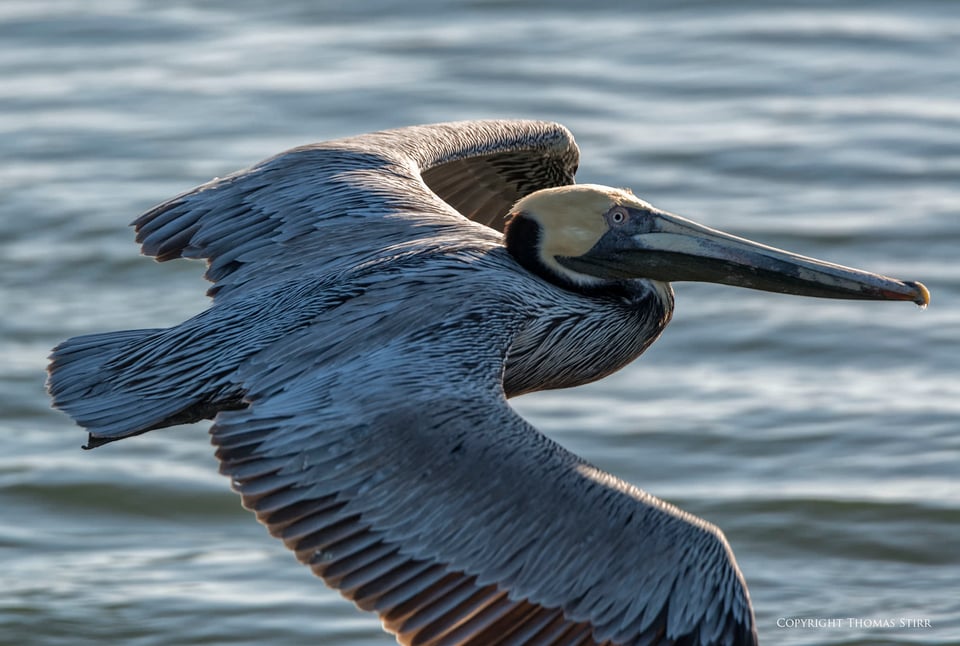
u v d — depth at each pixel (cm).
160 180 2094
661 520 739
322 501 747
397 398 767
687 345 1714
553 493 737
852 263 1870
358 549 739
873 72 2506
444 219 990
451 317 832
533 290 915
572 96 2398
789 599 1297
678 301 1806
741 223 1964
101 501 1448
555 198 955
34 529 1405
